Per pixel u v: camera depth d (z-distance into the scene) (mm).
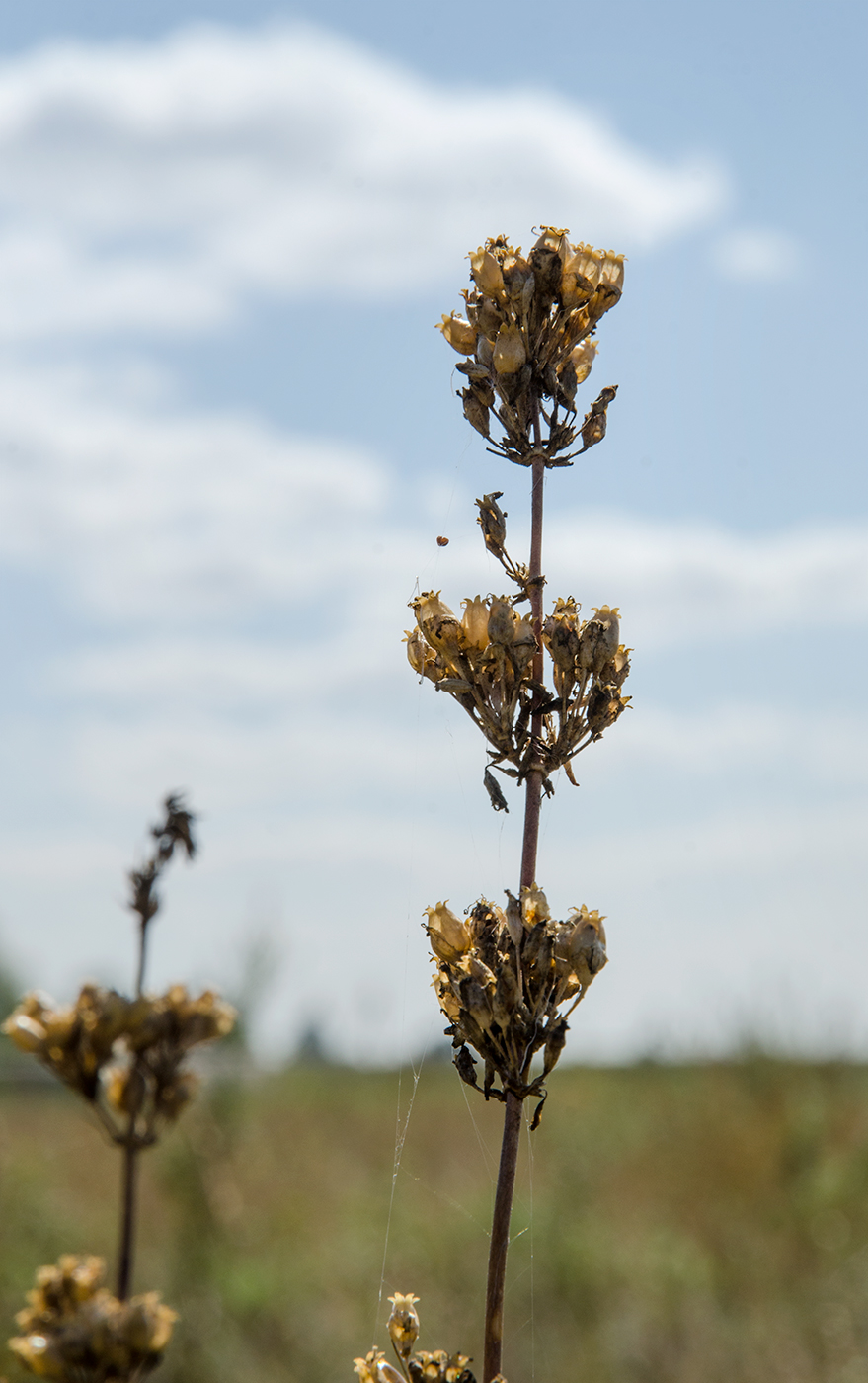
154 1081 4336
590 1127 12055
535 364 2721
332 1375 6965
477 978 2441
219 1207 8172
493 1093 2441
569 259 2732
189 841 4312
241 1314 7383
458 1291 8320
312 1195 10914
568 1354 7336
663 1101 13055
